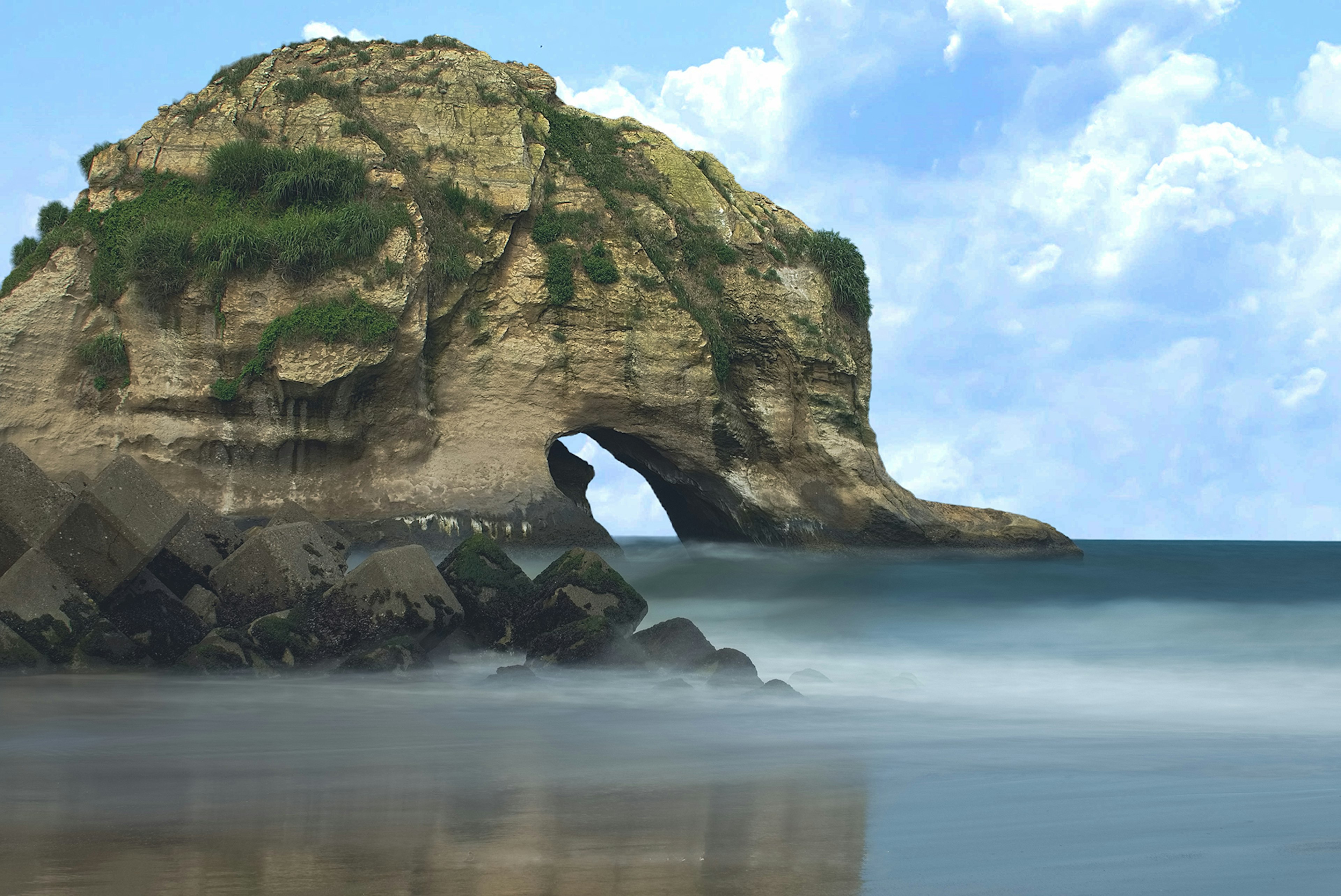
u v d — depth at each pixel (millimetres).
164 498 14438
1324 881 6004
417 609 14953
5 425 30641
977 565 38781
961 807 7773
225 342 31375
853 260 41969
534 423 35094
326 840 6535
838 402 39969
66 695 12234
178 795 7824
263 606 15312
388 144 35312
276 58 37469
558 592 15992
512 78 40750
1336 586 34500
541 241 36281
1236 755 10195
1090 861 6363
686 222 40281
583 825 6992
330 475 32500
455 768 8977
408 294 32188
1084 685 15867
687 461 37750
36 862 5977
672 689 13438
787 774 8883
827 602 27734
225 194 33250
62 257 31984
